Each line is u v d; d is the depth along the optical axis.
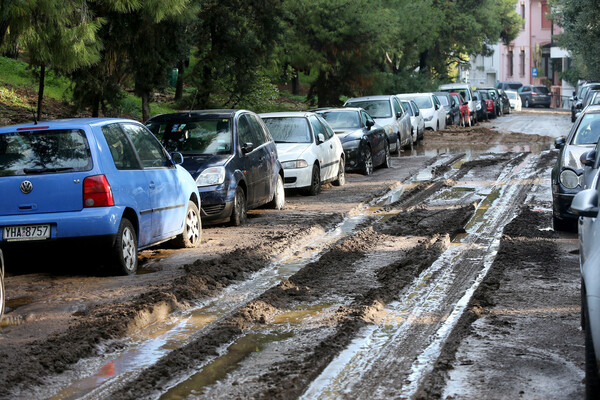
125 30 23.44
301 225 16.59
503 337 8.66
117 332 9.01
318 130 23.17
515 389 7.07
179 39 26.62
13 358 8.16
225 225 17.06
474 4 74.88
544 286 11.00
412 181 25.30
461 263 12.80
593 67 52.03
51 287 11.60
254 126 18.80
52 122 12.38
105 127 12.49
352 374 7.64
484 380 7.32
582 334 8.71
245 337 8.92
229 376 7.59
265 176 18.47
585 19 48.66
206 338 8.76
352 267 12.57
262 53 35.09
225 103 37.97
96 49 17.98
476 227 16.27
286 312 10.00
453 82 81.75
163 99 47.34
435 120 46.88
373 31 47.59
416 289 11.15
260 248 13.99
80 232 11.66
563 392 6.99
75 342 8.62
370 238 15.07
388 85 52.53
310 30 48.22
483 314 9.65
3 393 7.16
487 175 25.53
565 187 14.62
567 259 12.74
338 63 48.69
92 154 11.91
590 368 5.93
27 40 16.64
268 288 11.42
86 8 17.64
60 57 16.83
